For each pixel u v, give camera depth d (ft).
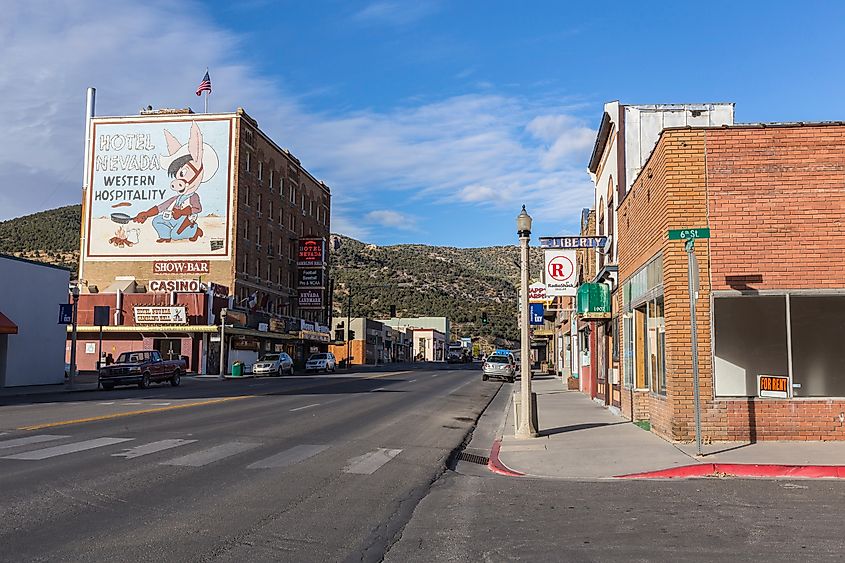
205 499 30.09
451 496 32.60
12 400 88.48
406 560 22.15
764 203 45.50
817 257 44.91
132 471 35.86
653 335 52.70
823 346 44.57
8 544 22.72
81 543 23.02
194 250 205.67
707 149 46.16
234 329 187.01
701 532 24.73
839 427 44.14
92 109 214.28
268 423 60.49
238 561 21.68
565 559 21.89
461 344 471.21
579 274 123.03
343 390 111.45
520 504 30.55
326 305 286.46
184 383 138.72
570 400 94.22
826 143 45.42
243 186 211.20
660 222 48.49
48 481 32.83
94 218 209.05
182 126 208.85
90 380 140.56
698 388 40.34
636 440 48.78
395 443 51.24
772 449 41.60
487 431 65.10
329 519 27.40
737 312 45.27
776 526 25.39
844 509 28.04
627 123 76.02
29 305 121.08
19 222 377.71
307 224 268.82
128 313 184.03
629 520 26.89
